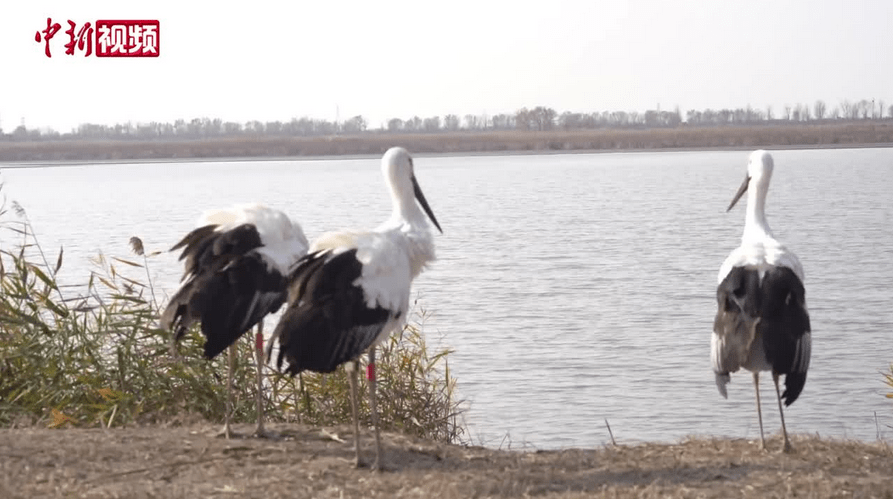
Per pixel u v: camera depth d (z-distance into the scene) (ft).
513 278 101.09
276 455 29.17
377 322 27.66
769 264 29.53
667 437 48.47
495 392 56.90
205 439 30.73
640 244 130.62
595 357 65.46
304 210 195.83
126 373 35.81
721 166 414.00
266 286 29.09
